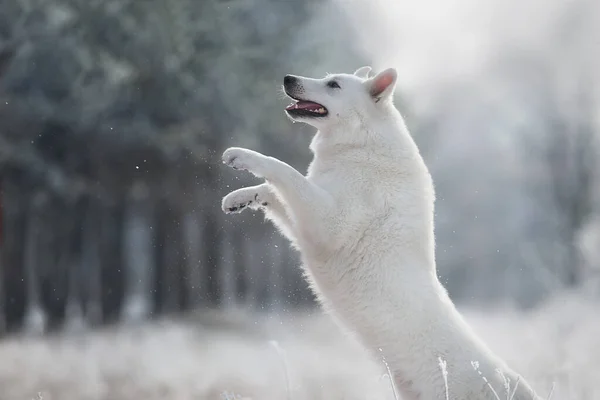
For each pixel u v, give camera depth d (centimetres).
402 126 809
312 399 1045
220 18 2789
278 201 805
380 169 776
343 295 760
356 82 816
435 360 706
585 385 955
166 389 1151
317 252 761
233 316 2625
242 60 2914
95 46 2547
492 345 1634
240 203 805
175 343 1856
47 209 2853
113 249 3022
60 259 2942
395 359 727
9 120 2548
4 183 2648
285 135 3155
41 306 2928
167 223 3081
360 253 751
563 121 4591
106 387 1150
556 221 4306
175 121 2750
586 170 4412
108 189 2820
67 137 2678
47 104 2545
